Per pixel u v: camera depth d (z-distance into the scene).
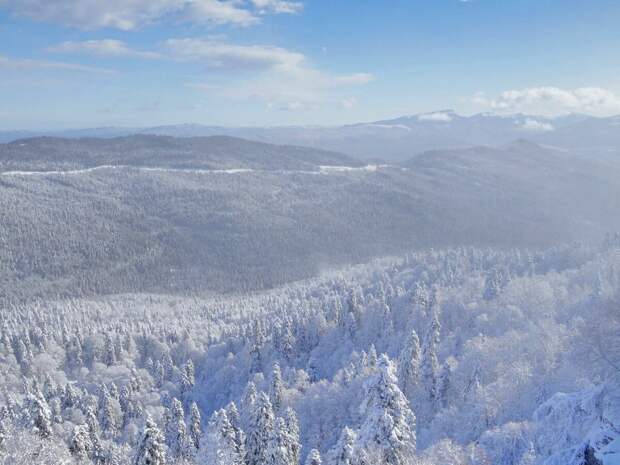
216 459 38.16
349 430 39.19
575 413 38.88
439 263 194.12
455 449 46.88
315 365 123.75
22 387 120.56
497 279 126.81
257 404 44.62
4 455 30.94
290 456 43.53
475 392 64.69
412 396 79.38
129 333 156.88
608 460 28.00
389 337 123.25
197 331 172.88
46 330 156.38
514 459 43.28
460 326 112.81
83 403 95.88
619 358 35.94
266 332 149.38
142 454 38.97
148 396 112.88
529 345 71.50
